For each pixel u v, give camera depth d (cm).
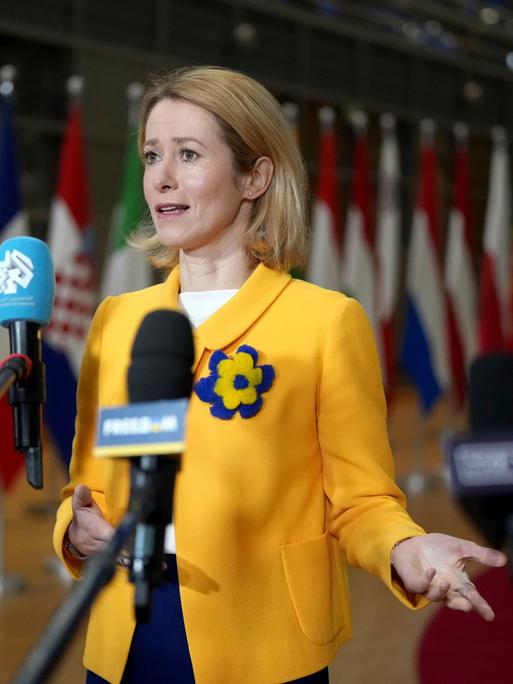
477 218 3322
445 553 312
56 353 1349
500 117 3375
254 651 337
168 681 341
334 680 904
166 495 228
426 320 1948
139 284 1420
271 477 345
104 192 2456
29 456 325
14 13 2308
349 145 2958
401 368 3247
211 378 350
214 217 363
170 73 376
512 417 257
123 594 348
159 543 229
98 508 347
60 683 857
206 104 359
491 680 707
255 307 363
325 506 366
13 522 1562
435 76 3166
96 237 2441
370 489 350
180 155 363
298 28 2798
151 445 222
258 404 346
